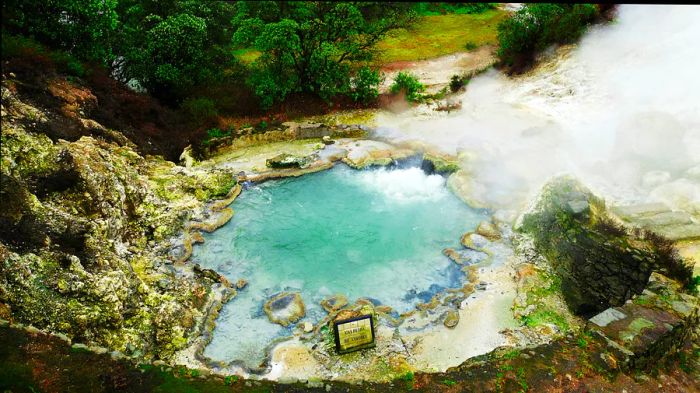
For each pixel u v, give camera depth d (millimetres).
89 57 24359
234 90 28219
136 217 18578
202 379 11680
